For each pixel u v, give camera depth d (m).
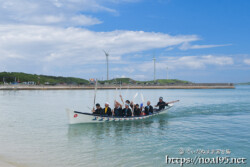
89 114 20.78
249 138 16.08
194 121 23.12
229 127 19.97
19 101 48.34
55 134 17.02
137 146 14.02
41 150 13.05
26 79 168.12
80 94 81.69
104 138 15.96
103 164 11.05
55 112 29.42
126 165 10.98
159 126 20.41
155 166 10.94
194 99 56.69
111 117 22.00
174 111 31.08
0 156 11.91
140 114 24.56
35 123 21.31
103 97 64.88
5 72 170.50
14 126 19.88
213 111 31.22
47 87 123.31
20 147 13.55
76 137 16.11
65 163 11.08
